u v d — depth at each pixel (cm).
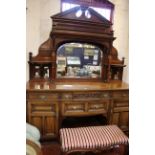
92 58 263
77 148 146
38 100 197
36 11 232
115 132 167
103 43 249
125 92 223
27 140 124
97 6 258
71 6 247
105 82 261
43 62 236
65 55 253
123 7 266
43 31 239
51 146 208
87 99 210
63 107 204
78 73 259
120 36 270
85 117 262
